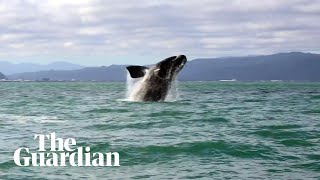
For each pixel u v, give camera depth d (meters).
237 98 53.53
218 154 15.55
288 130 21.14
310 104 40.66
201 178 12.52
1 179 12.20
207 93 75.06
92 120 25.06
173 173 13.02
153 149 16.09
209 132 20.36
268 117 27.23
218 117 26.23
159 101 35.38
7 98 52.25
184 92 81.38
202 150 16.03
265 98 53.88
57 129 21.53
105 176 12.69
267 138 18.88
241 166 13.93
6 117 27.12
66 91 88.50
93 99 48.41
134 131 20.75
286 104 40.59
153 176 12.68
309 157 15.25
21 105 37.97
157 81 34.78
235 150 16.11
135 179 12.38
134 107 31.97
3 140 18.28
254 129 21.47
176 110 30.25
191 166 13.85
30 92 80.38
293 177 12.70
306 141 18.28
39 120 25.41
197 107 33.50
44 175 12.72
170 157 15.05
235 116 27.50
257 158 15.09
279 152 16.00
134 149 16.08
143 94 35.72
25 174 12.78
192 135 19.36
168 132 20.36
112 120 24.92
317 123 24.27
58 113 29.52
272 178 12.60
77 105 37.22
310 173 13.15
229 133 20.08
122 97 54.44
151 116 26.75
